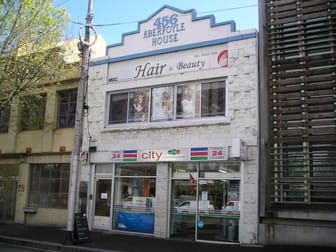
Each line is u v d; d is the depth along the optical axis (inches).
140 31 703.1
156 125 654.5
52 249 544.1
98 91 731.4
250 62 590.9
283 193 546.6
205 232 590.6
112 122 716.7
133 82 695.7
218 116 611.2
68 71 742.5
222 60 615.2
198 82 637.9
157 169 644.7
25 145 846.5
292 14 575.5
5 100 677.9
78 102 583.2
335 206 516.1
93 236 624.7
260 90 580.4
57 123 807.7
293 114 556.7
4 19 627.2
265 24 595.5
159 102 669.9
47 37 668.7
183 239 602.5
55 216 770.2
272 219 546.9
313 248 505.0
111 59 725.3
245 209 558.6
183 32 656.4
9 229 708.7
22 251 523.8
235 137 583.5
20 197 823.7
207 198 597.6
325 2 556.4
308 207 529.0
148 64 685.9
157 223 628.7
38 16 649.0
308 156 537.3
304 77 554.6
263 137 565.9
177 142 629.9
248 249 505.0
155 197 642.2
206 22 636.7
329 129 527.8
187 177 620.1
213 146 595.8
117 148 690.2
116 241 575.8
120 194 684.1
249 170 565.0
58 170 790.5
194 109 633.6
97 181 713.6
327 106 534.0
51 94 808.9
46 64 673.0
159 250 501.7
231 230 570.9
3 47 633.0
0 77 639.1
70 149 772.6
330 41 547.8
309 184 530.0
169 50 661.9
